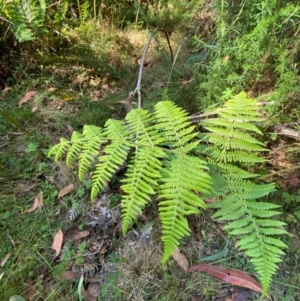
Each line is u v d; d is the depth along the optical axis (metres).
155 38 2.36
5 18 2.36
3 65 2.48
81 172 1.51
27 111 2.25
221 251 1.63
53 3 2.58
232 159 1.59
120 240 1.72
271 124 1.79
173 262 1.62
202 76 1.94
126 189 1.43
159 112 1.63
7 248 1.74
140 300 1.57
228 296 1.54
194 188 1.43
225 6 1.86
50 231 1.79
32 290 1.62
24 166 2.03
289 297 1.51
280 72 1.76
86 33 2.55
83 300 1.58
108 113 2.19
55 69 2.49
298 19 1.78
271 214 1.44
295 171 1.79
